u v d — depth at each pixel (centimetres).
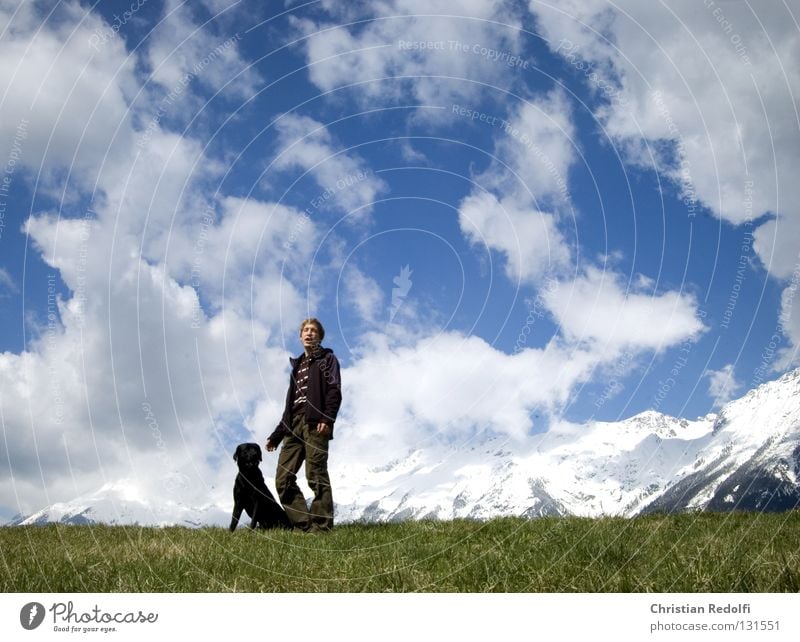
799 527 771
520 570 598
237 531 932
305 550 738
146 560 662
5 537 872
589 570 583
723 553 612
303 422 983
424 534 859
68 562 649
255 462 1014
